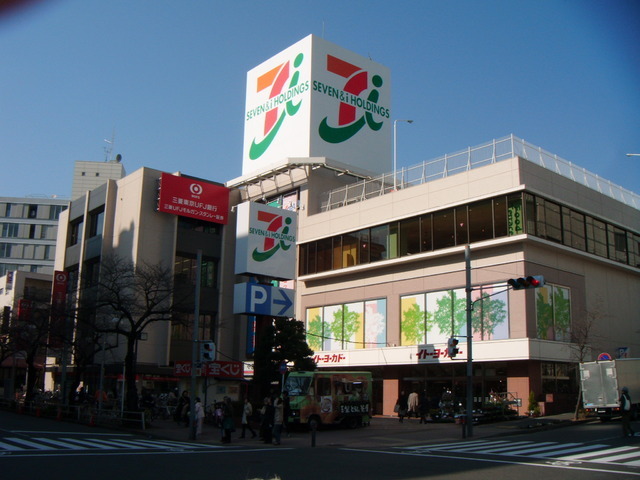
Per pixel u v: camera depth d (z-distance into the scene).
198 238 54.31
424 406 35.03
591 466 16.86
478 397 38.56
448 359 38.50
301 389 30.42
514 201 37.19
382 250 44.66
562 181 40.47
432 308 41.19
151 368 48.28
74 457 19.12
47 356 61.31
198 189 53.69
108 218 55.03
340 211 48.47
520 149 39.06
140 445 24.08
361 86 60.34
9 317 51.12
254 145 61.53
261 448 23.92
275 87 60.50
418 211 42.47
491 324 37.62
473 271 39.25
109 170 123.62
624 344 42.59
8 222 108.56
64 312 41.88
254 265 37.12
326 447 24.47
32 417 39.72
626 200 47.06
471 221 39.31
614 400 31.14
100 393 36.03
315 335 48.88
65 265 61.72
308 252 50.66
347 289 47.28
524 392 35.78
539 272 37.47
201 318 53.16
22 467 16.39
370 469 16.77
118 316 39.41
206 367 33.94
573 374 38.69
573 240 39.94
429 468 16.89
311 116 55.75
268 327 35.09
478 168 39.62
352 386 32.41
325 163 51.19
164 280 39.22
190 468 16.88
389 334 43.56
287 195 54.12
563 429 29.38
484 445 23.89
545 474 15.39
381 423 35.09
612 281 43.12
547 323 37.16
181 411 34.44
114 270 39.59
